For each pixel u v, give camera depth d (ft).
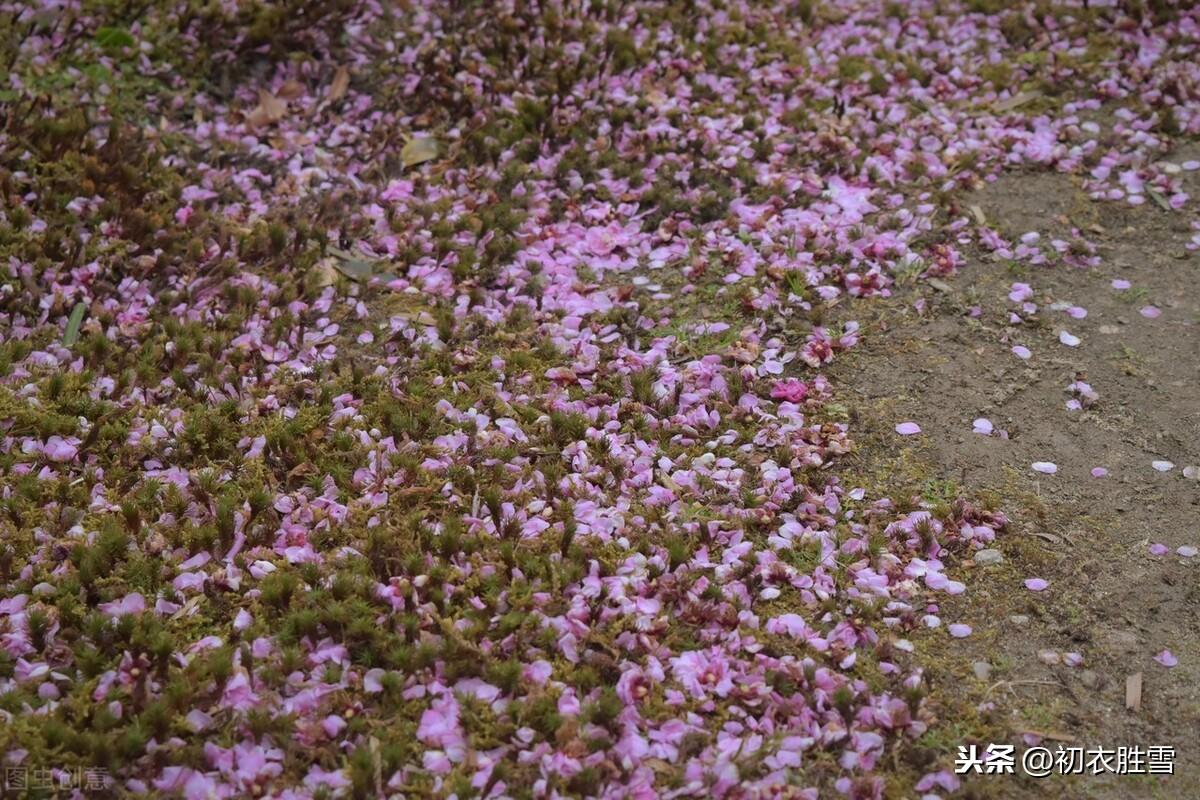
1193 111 19.19
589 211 17.29
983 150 18.47
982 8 22.03
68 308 15.19
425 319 15.48
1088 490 13.15
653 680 10.62
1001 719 10.71
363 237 17.10
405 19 21.18
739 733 10.31
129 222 16.28
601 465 13.03
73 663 10.74
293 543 12.00
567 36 20.79
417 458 12.89
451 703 10.36
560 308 15.52
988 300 15.93
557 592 11.35
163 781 9.77
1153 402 14.30
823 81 20.16
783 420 13.89
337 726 10.18
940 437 13.83
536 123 18.93
